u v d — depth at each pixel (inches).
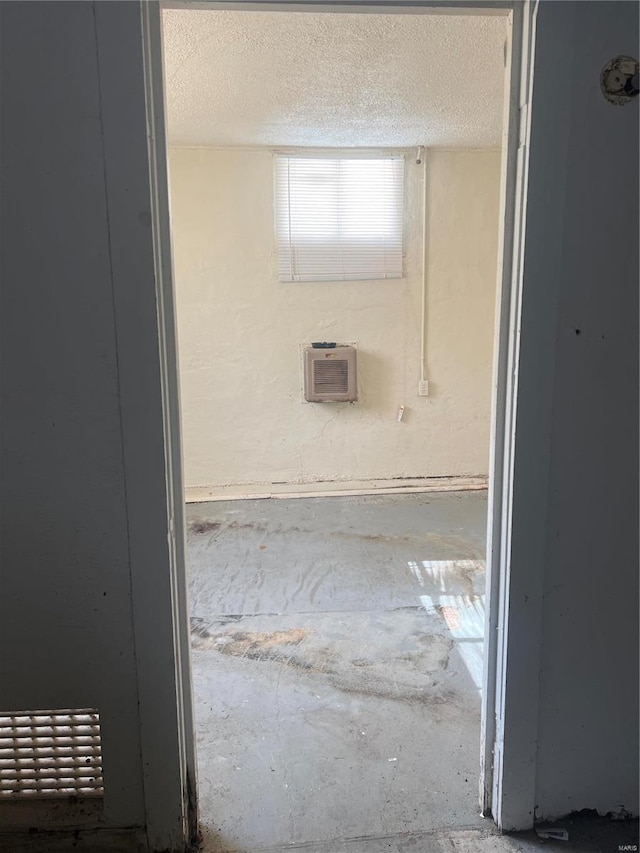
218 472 168.7
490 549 57.2
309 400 164.7
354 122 134.2
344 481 173.0
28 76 45.2
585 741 58.5
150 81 47.3
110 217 47.3
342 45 92.1
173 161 153.3
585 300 51.2
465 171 161.3
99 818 56.7
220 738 73.1
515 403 52.4
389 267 164.2
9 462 50.4
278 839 58.7
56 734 55.7
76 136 46.1
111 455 50.6
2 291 47.9
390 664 88.6
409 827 59.8
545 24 46.9
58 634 53.2
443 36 89.0
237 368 164.2
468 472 177.0
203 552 130.7
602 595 55.8
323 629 98.5
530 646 56.0
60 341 48.9
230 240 158.4
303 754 70.2
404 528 143.7
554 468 53.5
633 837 58.2
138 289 48.3
